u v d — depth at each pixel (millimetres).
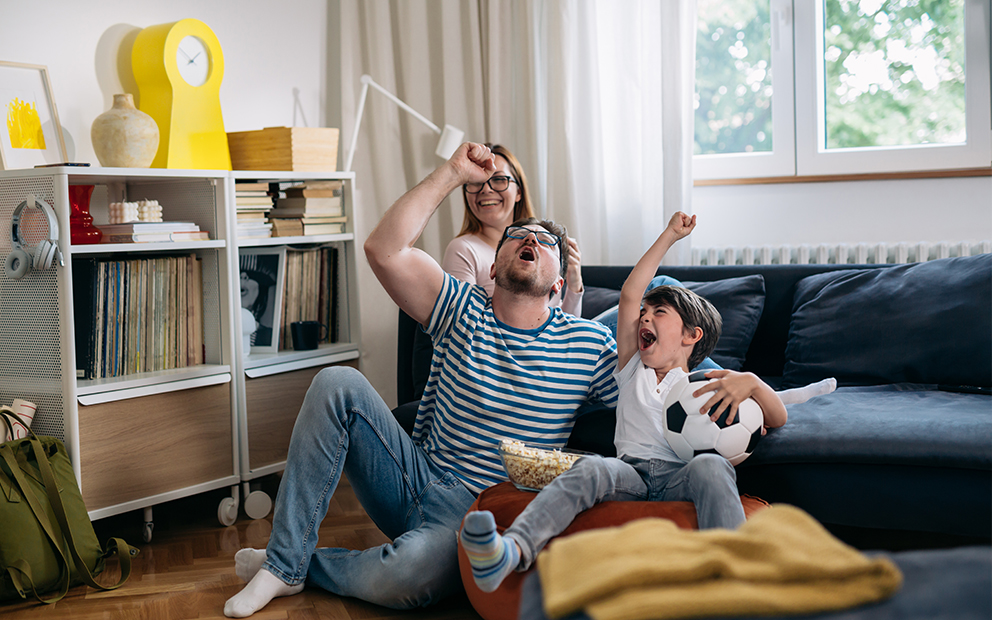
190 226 2459
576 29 3102
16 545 1857
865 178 2979
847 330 2170
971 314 2004
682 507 1531
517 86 3334
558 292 2037
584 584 723
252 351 2752
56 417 2135
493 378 1861
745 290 2383
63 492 1983
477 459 1862
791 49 3092
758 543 748
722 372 1697
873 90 3039
